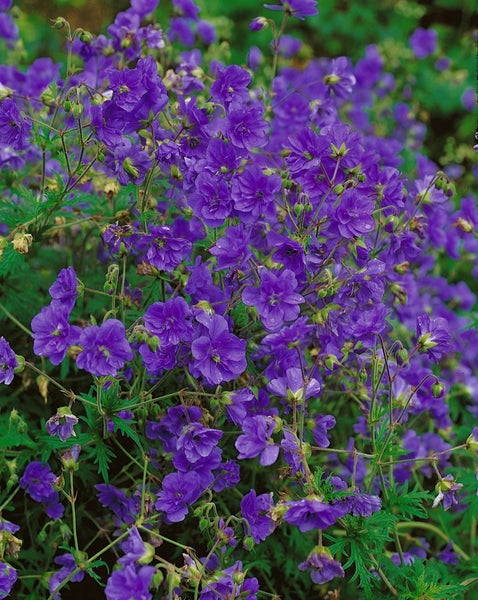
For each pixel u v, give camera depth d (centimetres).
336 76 100
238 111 86
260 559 93
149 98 87
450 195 93
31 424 95
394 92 171
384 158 105
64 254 105
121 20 101
